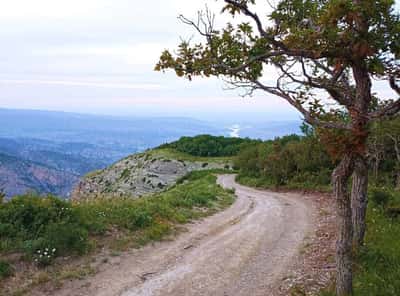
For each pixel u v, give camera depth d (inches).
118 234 494.0
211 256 454.3
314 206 843.4
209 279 381.1
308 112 277.4
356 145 262.7
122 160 3041.3
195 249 481.7
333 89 291.6
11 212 431.8
